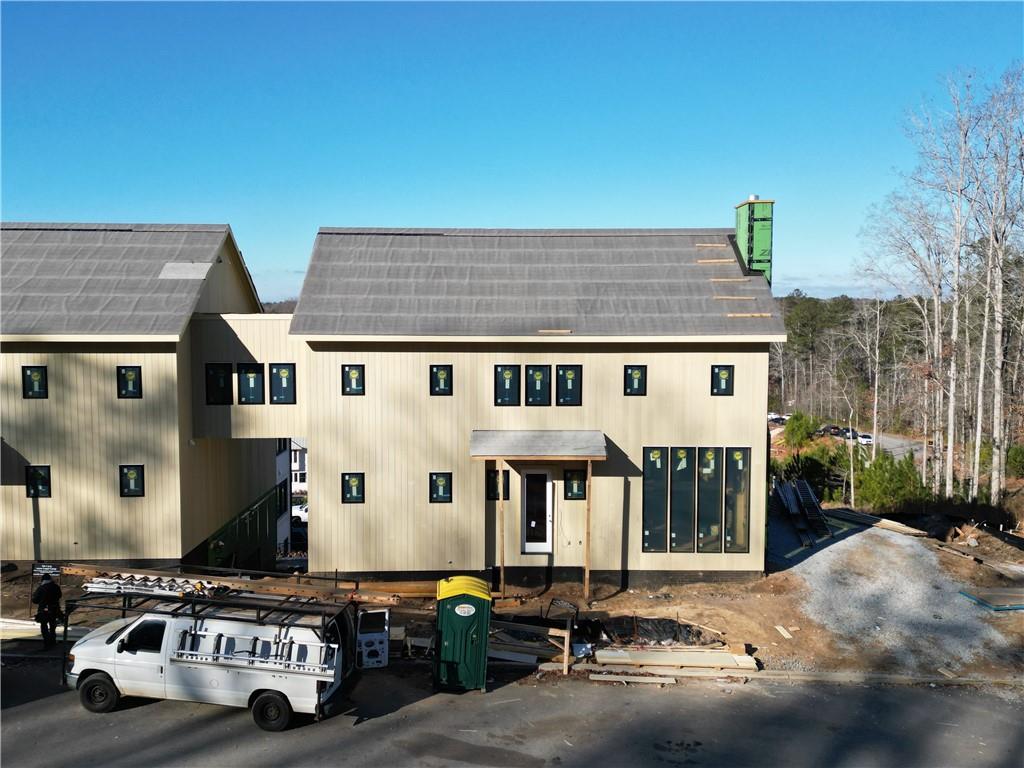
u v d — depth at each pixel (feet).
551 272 67.56
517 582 61.26
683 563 61.46
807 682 46.06
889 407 206.80
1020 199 95.55
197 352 63.10
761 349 60.54
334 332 58.85
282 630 37.81
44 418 59.21
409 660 47.16
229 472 74.59
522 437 59.52
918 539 72.64
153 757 34.45
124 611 39.55
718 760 35.94
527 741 37.27
